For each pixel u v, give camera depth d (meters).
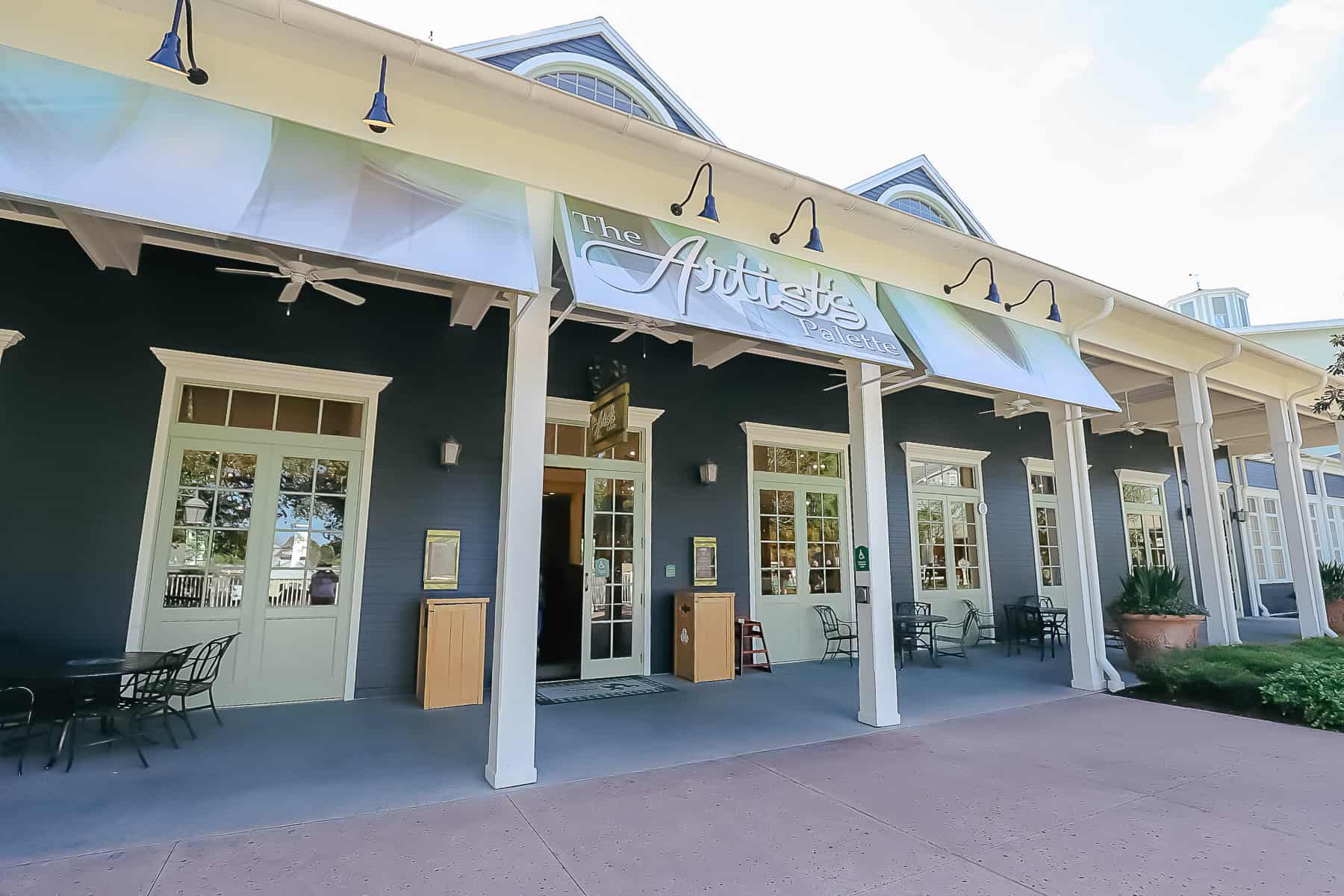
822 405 8.73
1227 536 13.80
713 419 7.93
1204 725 5.38
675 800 3.66
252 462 5.75
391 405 6.24
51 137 2.88
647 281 4.18
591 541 7.09
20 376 5.02
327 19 3.34
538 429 4.07
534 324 4.13
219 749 4.41
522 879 2.73
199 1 3.24
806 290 5.01
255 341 5.76
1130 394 10.75
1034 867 2.90
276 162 3.35
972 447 10.07
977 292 6.29
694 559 7.55
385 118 3.42
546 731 5.04
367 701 5.73
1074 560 6.91
